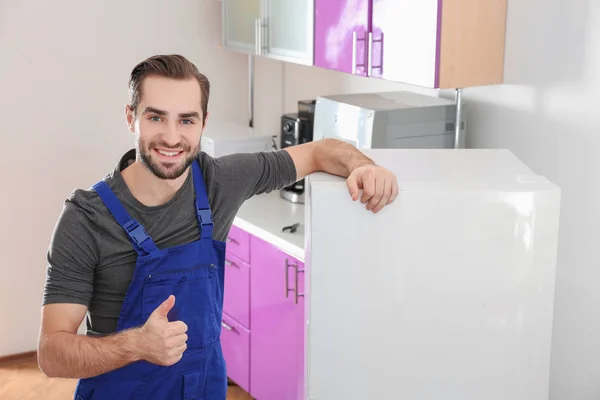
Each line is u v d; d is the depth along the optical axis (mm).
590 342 2887
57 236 1888
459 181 1887
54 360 1771
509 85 3074
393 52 3053
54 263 1882
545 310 1885
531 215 1837
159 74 1816
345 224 1830
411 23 2953
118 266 1943
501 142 3162
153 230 1980
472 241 1840
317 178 1978
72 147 4242
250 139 4020
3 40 4008
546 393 1924
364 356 1880
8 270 4254
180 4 4324
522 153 3074
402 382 1895
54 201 4266
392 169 2012
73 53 4145
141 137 1841
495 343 1887
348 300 1857
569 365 2973
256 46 3895
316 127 3500
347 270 1848
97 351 1742
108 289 1964
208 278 2049
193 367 2061
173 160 1850
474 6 2920
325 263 1844
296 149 2182
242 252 3627
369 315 1865
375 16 3107
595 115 2775
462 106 3229
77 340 1767
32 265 4297
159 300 1987
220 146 3963
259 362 3633
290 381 3422
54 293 1871
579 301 2906
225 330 3859
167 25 4320
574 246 2900
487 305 1868
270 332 3516
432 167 2041
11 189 4168
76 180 4281
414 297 1858
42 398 3992
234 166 2105
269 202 3830
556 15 2855
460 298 1862
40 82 4113
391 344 1876
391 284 1852
